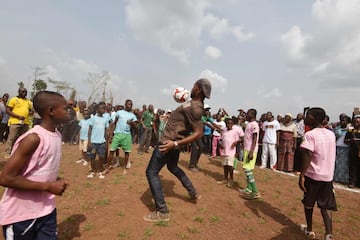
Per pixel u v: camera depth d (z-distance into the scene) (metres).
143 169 7.66
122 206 4.79
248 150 5.82
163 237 3.80
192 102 4.29
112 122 7.18
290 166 9.73
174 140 4.29
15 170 2.19
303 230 4.32
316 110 3.99
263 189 6.61
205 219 4.51
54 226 2.57
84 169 7.59
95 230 3.88
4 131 11.81
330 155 3.87
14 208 2.30
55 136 2.50
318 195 3.93
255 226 4.45
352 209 5.78
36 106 2.45
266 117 10.53
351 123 8.79
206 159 10.54
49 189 2.31
